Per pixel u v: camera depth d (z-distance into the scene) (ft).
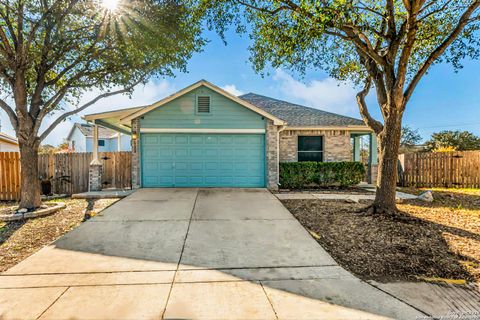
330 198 28.25
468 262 12.95
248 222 19.61
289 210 23.02
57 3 21.93
